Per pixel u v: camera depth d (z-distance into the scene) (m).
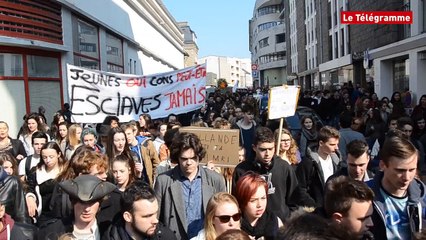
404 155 2.96
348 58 29.05
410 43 17.95
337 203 2.72
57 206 4.02
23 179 5.05
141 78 8.41
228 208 3.24
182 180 4.20
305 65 49.72
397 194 3.12
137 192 3.24
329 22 36.62
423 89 17.70
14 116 12.50
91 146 6.37
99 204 3.58
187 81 8.44
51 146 4.99
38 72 13.45
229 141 5.39
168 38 46.19
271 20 81.44
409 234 3.08
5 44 11.91
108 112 8.18
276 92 5.65
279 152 5.69
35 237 3.54
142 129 8.03
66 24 14.86
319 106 17.11
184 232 4.05
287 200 4.58
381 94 22.20
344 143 6.77
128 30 24.88
